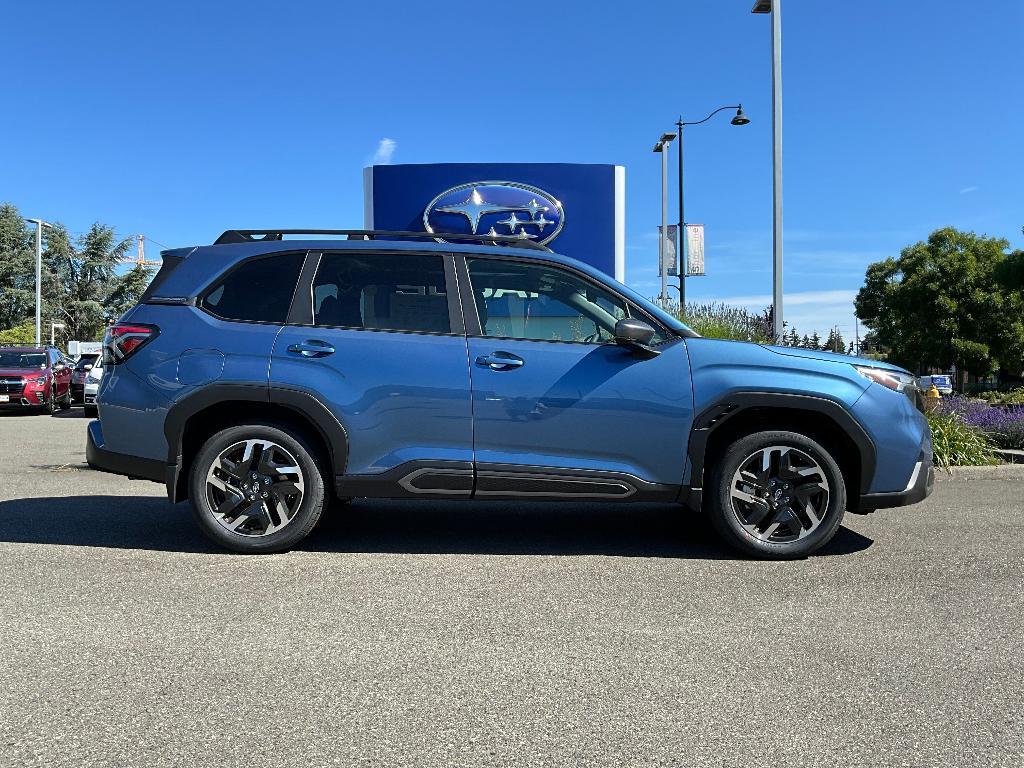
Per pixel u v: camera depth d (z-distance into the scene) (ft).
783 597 13.57
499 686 9.95
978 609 12.98
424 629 11.94
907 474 15.85
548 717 9.12
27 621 12.09
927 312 136.77
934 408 31.53
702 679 10.19
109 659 10.67
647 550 16.76
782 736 8.70
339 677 10.18
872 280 176.45
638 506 21.63
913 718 9.14
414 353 15.72
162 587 13.83
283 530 15.80
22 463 29.78
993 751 8.39
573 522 19.48
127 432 16.08
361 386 15.61
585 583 14.34
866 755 8.30
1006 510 21.33
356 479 15.66
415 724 8.93
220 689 9.78
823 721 9.05
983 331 133.18
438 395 15.58
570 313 16.30
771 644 11.41
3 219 198.59
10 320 194.39
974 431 32.89
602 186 52.70
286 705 9.36
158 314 16.25
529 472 15.58
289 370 15.61
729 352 15.92
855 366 15.96
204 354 15.80
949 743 8.55
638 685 10.00
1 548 16.42
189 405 15.66
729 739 8.63
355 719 9.03
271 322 16.05
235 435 15.70
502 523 19.29
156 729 8.75
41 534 17.63
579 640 11.54
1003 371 140.36
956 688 9.96
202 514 15.74
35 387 64.85
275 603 13.05
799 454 15.74
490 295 16.29
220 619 12.26
